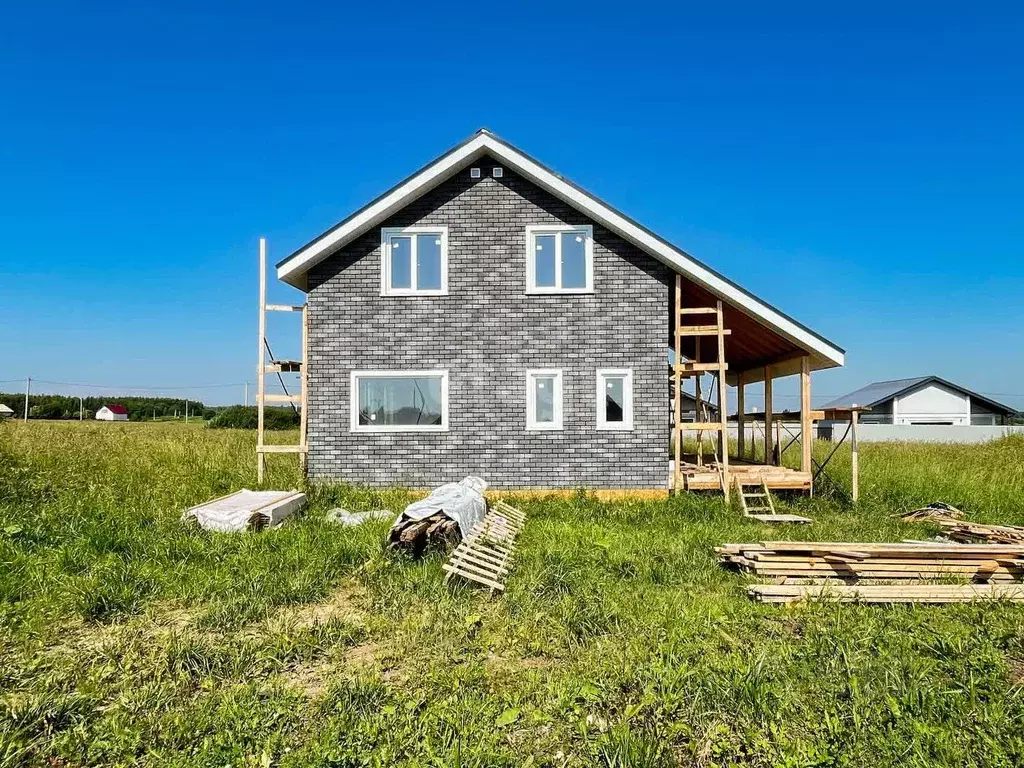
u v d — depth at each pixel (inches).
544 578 263.9
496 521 361.4
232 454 655.1
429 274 494.9
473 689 176.2
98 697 171.6
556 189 476.1
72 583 251.8
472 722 158.1
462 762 142.9
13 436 680.4
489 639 209.6
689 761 148.3
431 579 265.3
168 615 233.6
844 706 168.7
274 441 842.8
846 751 148.9
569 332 490.9
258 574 263.4
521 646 205.0
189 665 188.5
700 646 204.5
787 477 496.1
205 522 350.9
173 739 152.4
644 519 409.1
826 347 479.5
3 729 155.7
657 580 275.7
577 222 491.5
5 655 198.2
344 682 177.3
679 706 167.3
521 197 492.7
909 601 255.3
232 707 164.4
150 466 525.3
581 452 486.9
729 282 477.1
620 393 492.1
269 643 205.2
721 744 151.3
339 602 250.2
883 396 1624.0
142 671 187.5
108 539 301.6
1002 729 159.3
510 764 144.2
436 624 220.7
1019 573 289.1
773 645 206.2
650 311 490.0
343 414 489.7
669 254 475.8
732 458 725.9
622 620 226.1
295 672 190.4
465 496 348.5
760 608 243.9
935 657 203.6
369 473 489.4
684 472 515.8
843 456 799.7
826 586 260.4
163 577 262.7
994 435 1286.9
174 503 397.7
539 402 492.7
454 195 493.0
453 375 490.6
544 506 441.7
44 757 147.7
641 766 140.7
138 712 164.6
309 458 490.0
